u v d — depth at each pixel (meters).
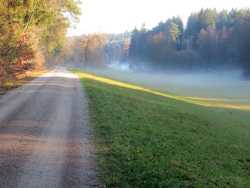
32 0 35.16
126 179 8.74
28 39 35.44
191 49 156.12
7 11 30.25
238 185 9.76
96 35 140.75
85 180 8.49
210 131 19.00
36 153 10.42
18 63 31.31
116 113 18.38
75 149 11.03
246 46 122.31
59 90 27.78
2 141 11.55
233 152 14.76
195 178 9.41
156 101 30.66
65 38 71.75
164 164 10.19
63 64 148.25
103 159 10.16
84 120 15.66
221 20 162.00
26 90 26.36
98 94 26.98
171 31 169.00
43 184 8.07
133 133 13.77
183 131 16.84
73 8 58.72
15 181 8.16
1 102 19.81
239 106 41.62
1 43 28.42
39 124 14.35
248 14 135.88
